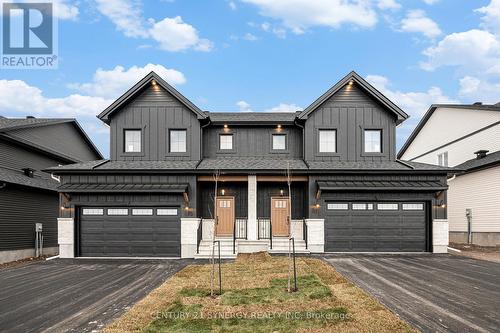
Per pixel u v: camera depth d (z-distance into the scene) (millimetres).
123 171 15289
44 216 19031
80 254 15250
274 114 19547
